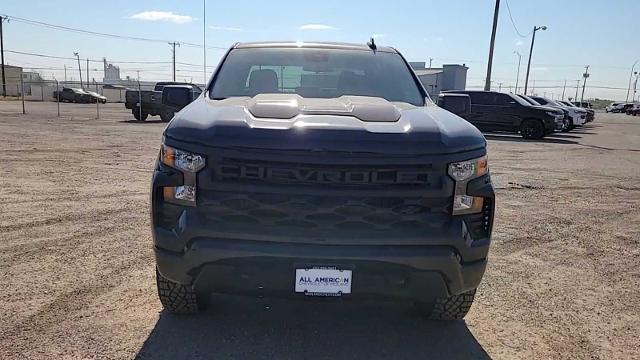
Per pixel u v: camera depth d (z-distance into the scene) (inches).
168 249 113.3
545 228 252.5
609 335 140.1
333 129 108.9
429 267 109.7
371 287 110.8
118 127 783.1
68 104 1801.2
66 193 293.0
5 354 118.6
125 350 122.9
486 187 114.8
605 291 172.4
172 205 112.7
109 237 210.8
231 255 108.3
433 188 108.9
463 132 117.1
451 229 110.3
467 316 148.8
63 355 119.3
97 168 383.9
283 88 154.4
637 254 214.5
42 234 212.5
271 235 107.7
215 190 109.3
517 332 140.0
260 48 173.2
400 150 107.7
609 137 906.7
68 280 164.4
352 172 106.7
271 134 108.1
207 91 153.2
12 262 179.2
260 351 124.6
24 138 571.5
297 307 149.3
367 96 149.7
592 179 411.5
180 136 113.2
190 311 139.3
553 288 173.5
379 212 108.0
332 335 134.0
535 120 789.9
